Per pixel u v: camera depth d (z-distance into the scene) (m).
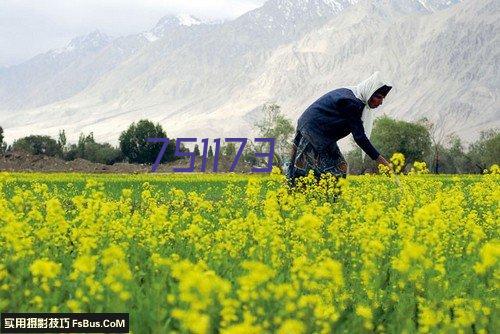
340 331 7.66
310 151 20.58
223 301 6.75
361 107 20.20
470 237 13.84
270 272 6.96
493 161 132.88
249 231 13.59
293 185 21.00
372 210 13.59
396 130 123.50
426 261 8.65
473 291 9.34
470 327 7.83
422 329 7.29
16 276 9.24
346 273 10.64
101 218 13.10
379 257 10.88
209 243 12.12
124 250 11.32
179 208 20.73
